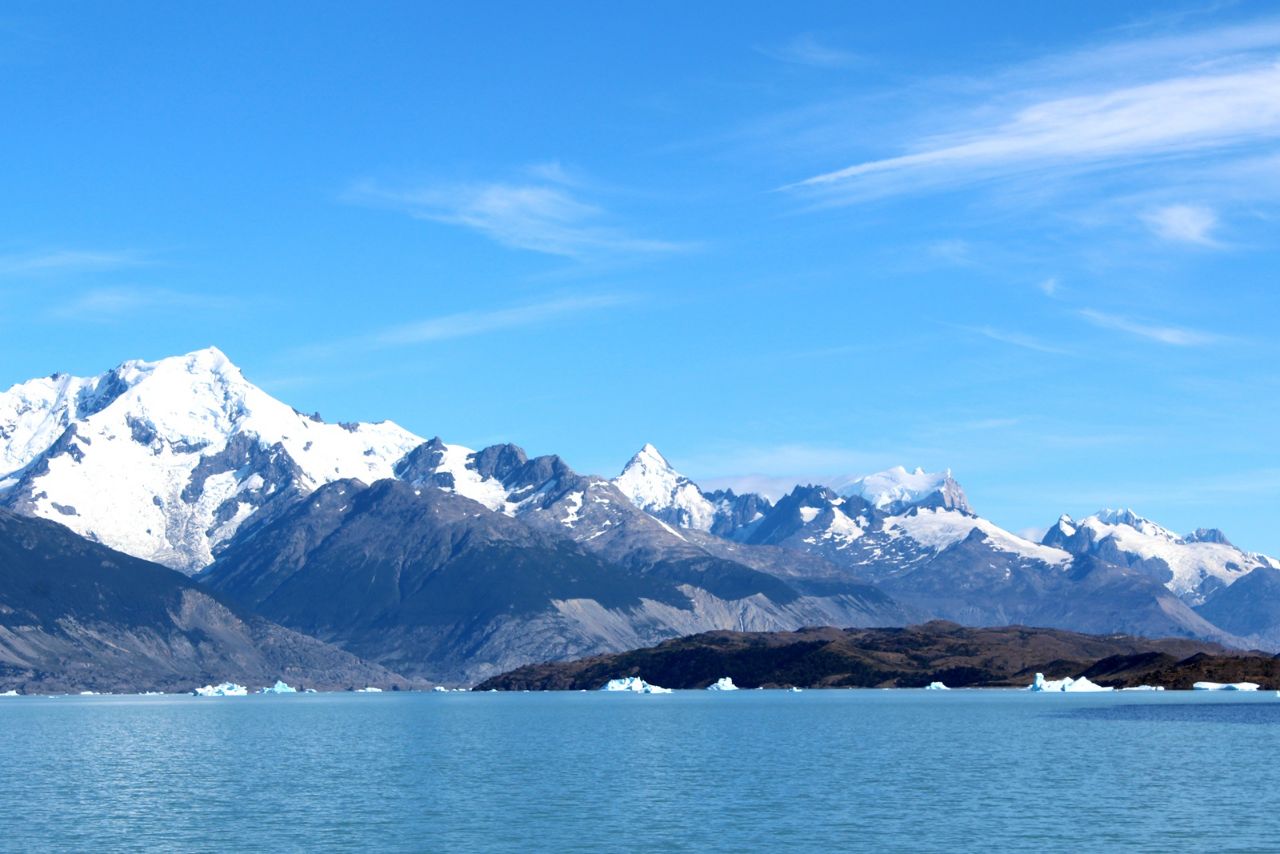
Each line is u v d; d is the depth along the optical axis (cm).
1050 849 13300
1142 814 15412
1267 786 17838
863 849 13338
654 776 19750
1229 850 13212
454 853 13238
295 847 13650
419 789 18338
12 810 16488
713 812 15750
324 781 19488
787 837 14000
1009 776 19225
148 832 14638
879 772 19988
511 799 17100
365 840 14000
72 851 13550
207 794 17938
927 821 14975
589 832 14375
